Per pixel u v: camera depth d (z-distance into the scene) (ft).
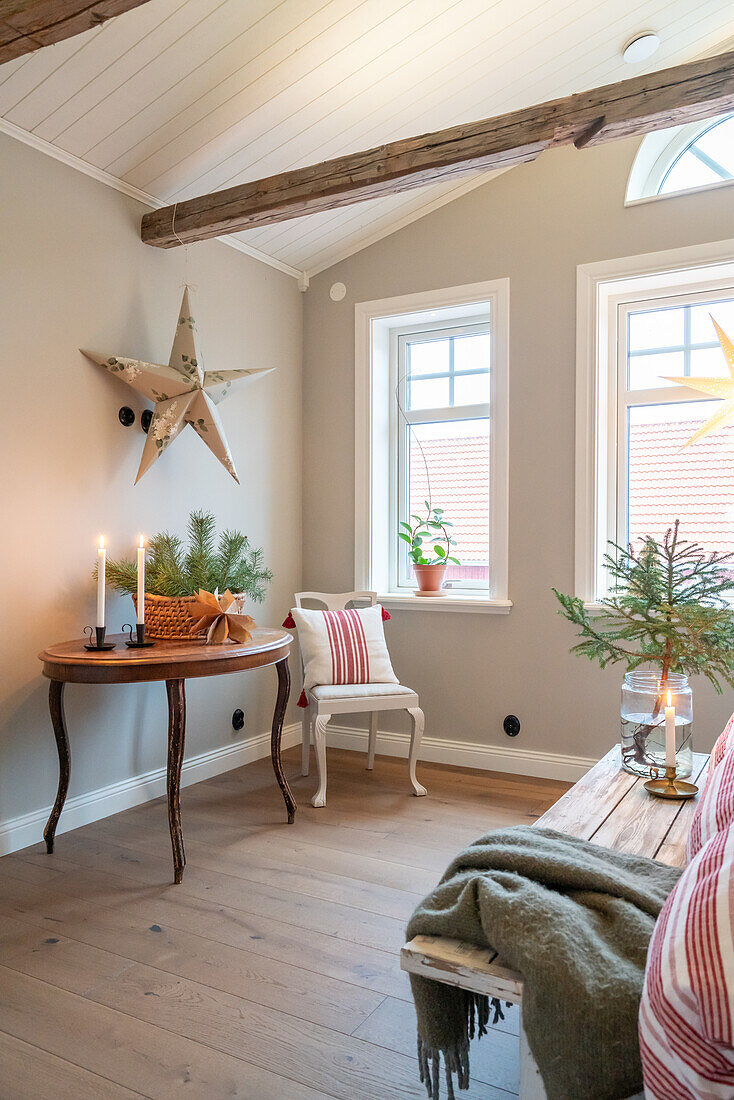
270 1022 5.42
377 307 12.34
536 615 11.08
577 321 10.67
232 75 8.13
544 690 11.07
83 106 8.04
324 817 9.46
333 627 10.85
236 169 9.85
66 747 8.32
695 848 3.93
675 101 7.30
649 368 10.87
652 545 6.88
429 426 12.70
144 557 8.94
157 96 8.16
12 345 8.20
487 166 8.35
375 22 7.86
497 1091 4.80
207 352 10.98
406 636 12.16
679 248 9.99
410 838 8.77
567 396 10.80
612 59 9.46
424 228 11.87
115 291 9.49
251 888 7.50
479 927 3.65
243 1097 4.69
